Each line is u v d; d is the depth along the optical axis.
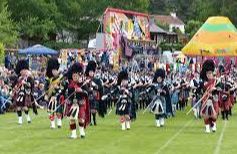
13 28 59.78
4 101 29.95
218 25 34.75
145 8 82.50
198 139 20.05
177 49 91.06
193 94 31.73
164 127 24.39
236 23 87.69
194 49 34.22
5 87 30.61
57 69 22.55
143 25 46.69
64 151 16.73
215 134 21.73
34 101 25.12
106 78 29.75
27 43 67.69
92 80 24.28
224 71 34.94
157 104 24.58
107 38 41.97
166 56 51.38
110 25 41.94
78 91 19.59
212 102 22.34
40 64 42.69
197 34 34.72
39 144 18.17
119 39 42.44
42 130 22.02
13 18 67.69
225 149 17.53
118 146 17.95
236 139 20.11
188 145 18.41
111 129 23.09
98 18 77.75
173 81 33.31
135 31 45.22
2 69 33.06
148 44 47.19
